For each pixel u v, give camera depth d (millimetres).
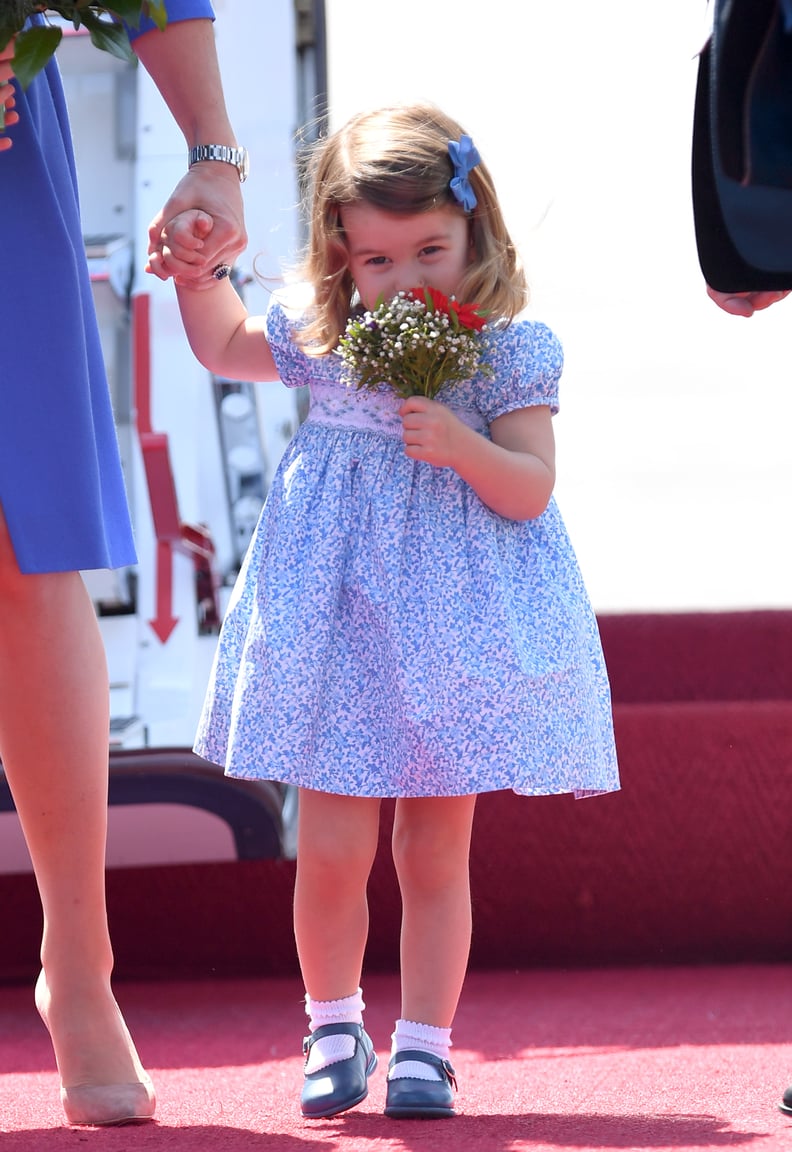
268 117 12312
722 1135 6035
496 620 7258
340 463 7613
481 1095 7398
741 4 5727
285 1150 5734
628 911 11898
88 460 6863
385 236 7445
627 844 11781
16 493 6695
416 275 7512
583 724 7453
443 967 7168
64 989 6719
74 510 6801
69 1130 6328
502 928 11891
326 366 7820
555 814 11758
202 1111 6996
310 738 7234
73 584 6910
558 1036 9180
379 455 7594
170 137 12406
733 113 5844
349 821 7254
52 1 6172
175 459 11742
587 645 7613
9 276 6730
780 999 10305
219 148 7512
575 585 7648
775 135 5844
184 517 11641
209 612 11562
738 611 14109
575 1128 6277
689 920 11961
